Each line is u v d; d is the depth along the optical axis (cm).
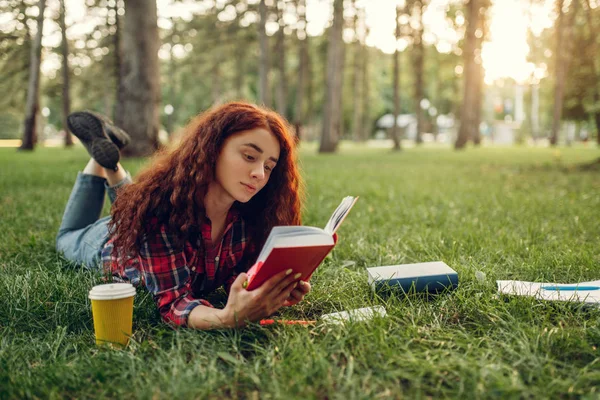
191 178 203
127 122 1265
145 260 212
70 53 2603
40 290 254
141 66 1257
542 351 188
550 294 243
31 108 2184
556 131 3253
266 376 170
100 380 171
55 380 170
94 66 2925
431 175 1039
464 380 164
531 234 396
